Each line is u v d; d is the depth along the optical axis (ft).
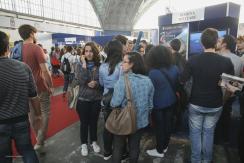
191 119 7.09
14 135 5.54
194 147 7.17
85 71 8.30
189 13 15.76
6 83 5.15
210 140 7.06
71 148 9.61
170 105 8.10
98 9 100.42
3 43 5.20
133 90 6.16
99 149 9.27
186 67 6.85
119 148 6.56
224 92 7.55
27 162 5.79
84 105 8.48
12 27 52.21
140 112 6.33
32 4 65.72
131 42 11.57
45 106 9.03
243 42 10.28
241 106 6.58
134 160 6.59
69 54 19.31
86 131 8.89
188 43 15.72
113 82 7.47
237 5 14.17
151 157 8.86
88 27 97.50
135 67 6.40
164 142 8.77
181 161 8.56
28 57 8.20
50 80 8.77
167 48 8.02
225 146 9.66
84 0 92.17
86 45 8.30
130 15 112.78
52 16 75.25
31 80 5.82
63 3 79.61
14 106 5.31
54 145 9.87
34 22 61.11
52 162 8.48
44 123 9.17
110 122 6.29
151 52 7.97
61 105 16.76
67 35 43.73
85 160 8.64
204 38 6.51
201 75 6.56
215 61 6.42
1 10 54.44
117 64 7.52
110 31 115.03
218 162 8.45
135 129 6.19
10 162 5.68
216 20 15.38
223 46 8.96
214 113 6.80
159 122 8.45
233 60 8.65
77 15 89.20
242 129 6.79
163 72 7.86
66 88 19.63
